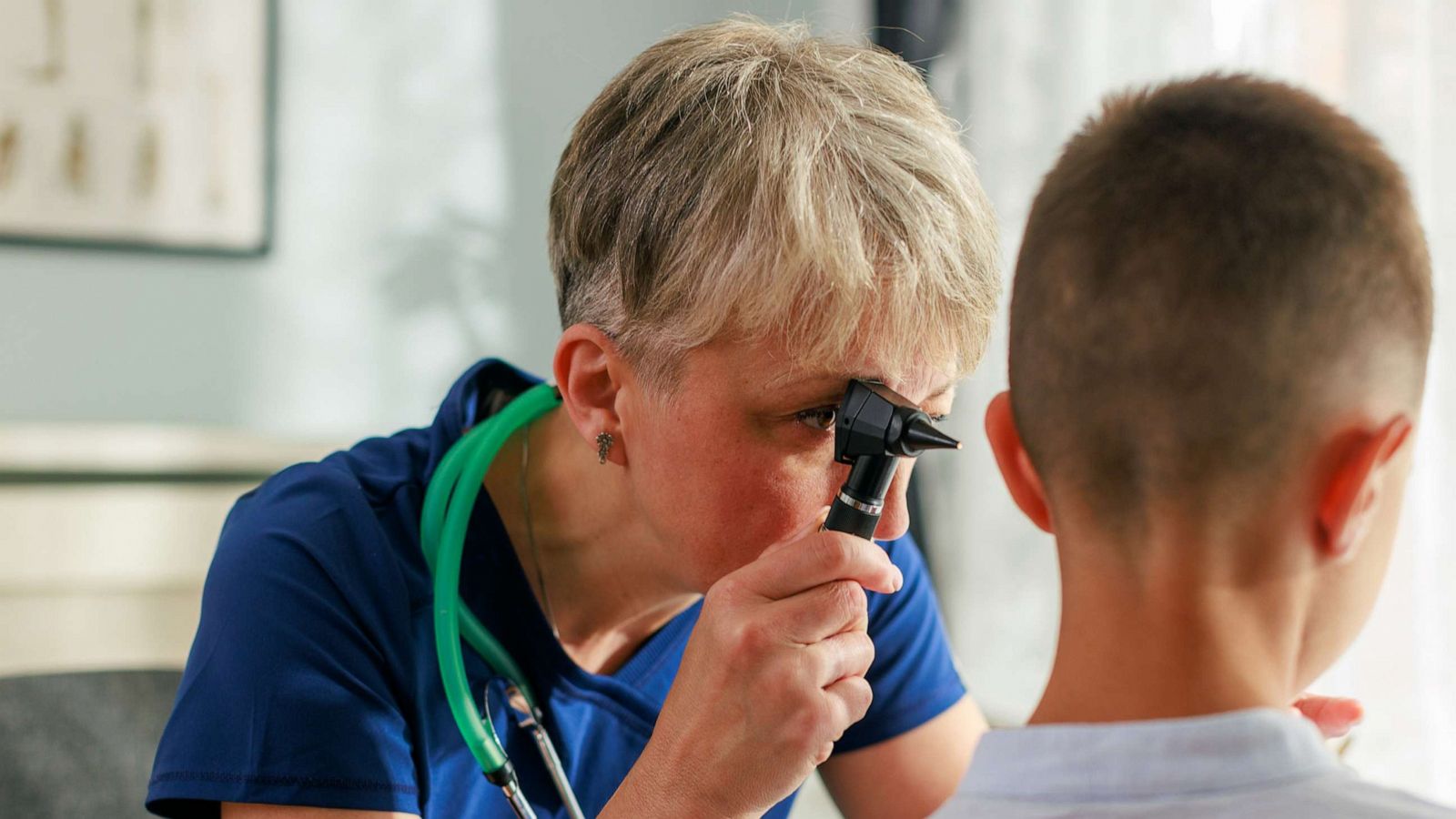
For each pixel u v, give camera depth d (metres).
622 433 0.90
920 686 1.17
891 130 0.85
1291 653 0.58
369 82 2.46
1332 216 0.55
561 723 1.02
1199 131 0.58
